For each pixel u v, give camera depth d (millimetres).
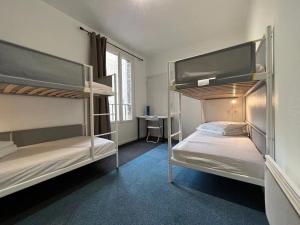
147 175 2143
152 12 2672
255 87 1835
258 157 1468
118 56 3861
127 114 4223
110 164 2551
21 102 2205
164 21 2949
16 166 1325
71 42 2803
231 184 1863
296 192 678
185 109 4137
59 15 2621
